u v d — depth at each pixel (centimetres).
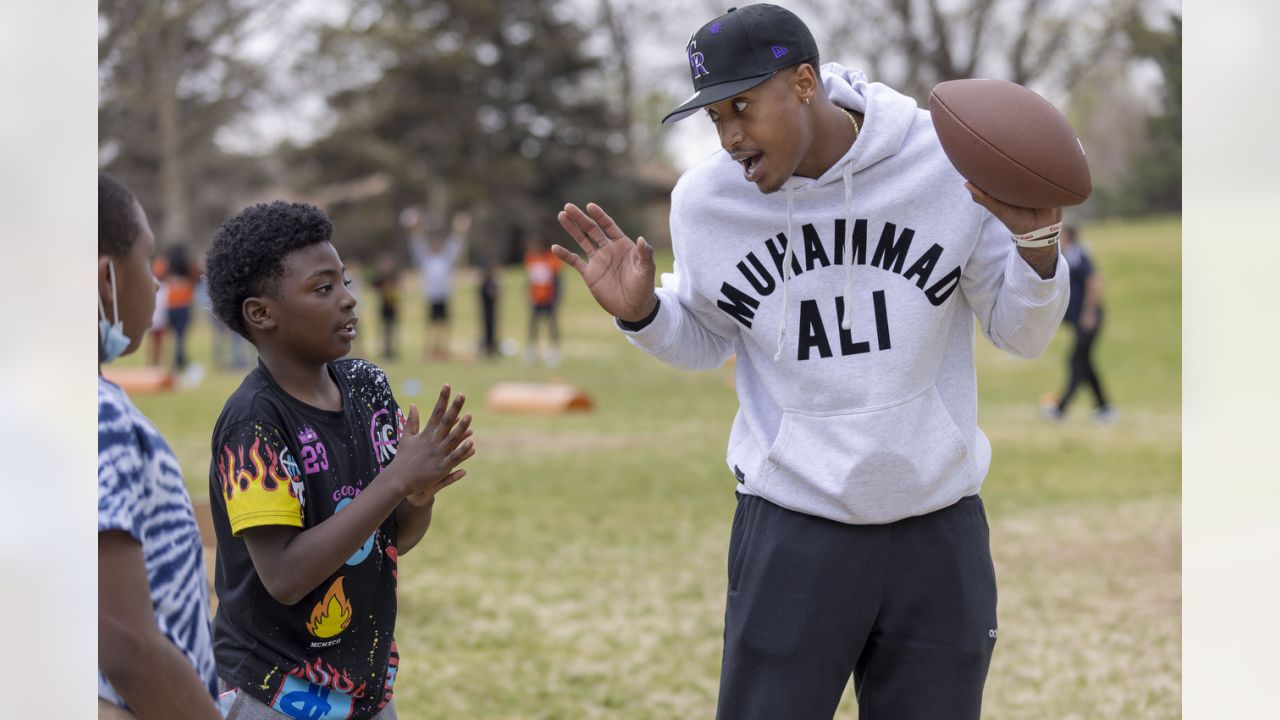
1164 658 455
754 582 250
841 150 242
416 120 4688
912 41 3116
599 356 1906
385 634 232
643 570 603
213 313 230
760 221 246
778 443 248
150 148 3575
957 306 252
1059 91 3216
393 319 1831
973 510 253
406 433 213
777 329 246
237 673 220
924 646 246
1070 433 1047
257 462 210
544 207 4800
